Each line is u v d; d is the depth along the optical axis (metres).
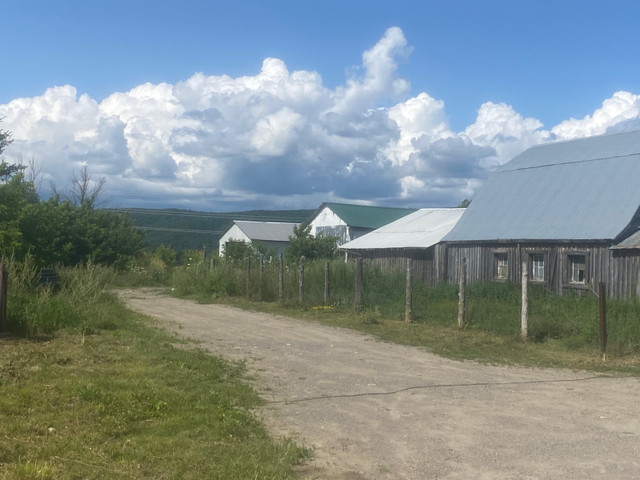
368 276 22.94
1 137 32.41
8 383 7.94
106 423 6.81
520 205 25.47
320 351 13.01
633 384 10.18
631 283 19.97
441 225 31.09
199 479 5.53
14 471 5.25
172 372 9.51
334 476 5.89
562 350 13.28
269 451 6.37
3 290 11.27
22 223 21.84
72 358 9.77
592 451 6.64
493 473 5.99
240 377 10.02
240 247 39.03
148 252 49.75
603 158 24.77
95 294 16.48
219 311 20.64
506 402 8.85
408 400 8.91
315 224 50.78
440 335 15.19
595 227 21.47
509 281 22.78
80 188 51.09
